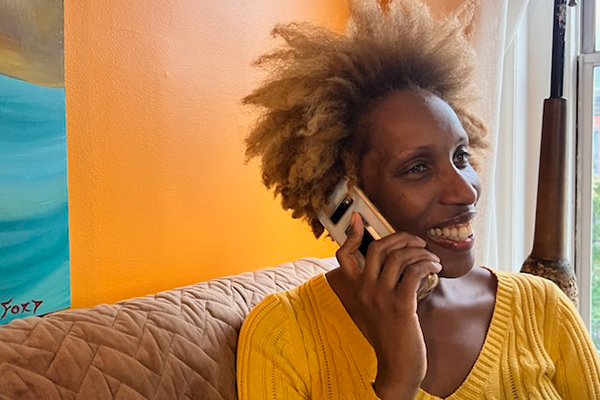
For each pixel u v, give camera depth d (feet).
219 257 4.11
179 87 3.77
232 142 4.17
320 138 2.55
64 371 2.23
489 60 4.69
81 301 3.26
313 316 2.89
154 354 2.52
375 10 2.75
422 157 2.46
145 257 3.60
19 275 2.90
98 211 3.32
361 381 2.66
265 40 4.42
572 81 5.27
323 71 2.62
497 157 5.30
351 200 2.55
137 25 3.49
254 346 2.80
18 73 2.85
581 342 2.92
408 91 2.59
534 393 2.70
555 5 3.34
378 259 2.34
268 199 4.51
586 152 5.33
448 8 5.06
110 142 3.37
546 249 3.34
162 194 3.69
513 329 2.84
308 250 5.05
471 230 2.50
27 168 2.91
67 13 3.11
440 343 2.73
